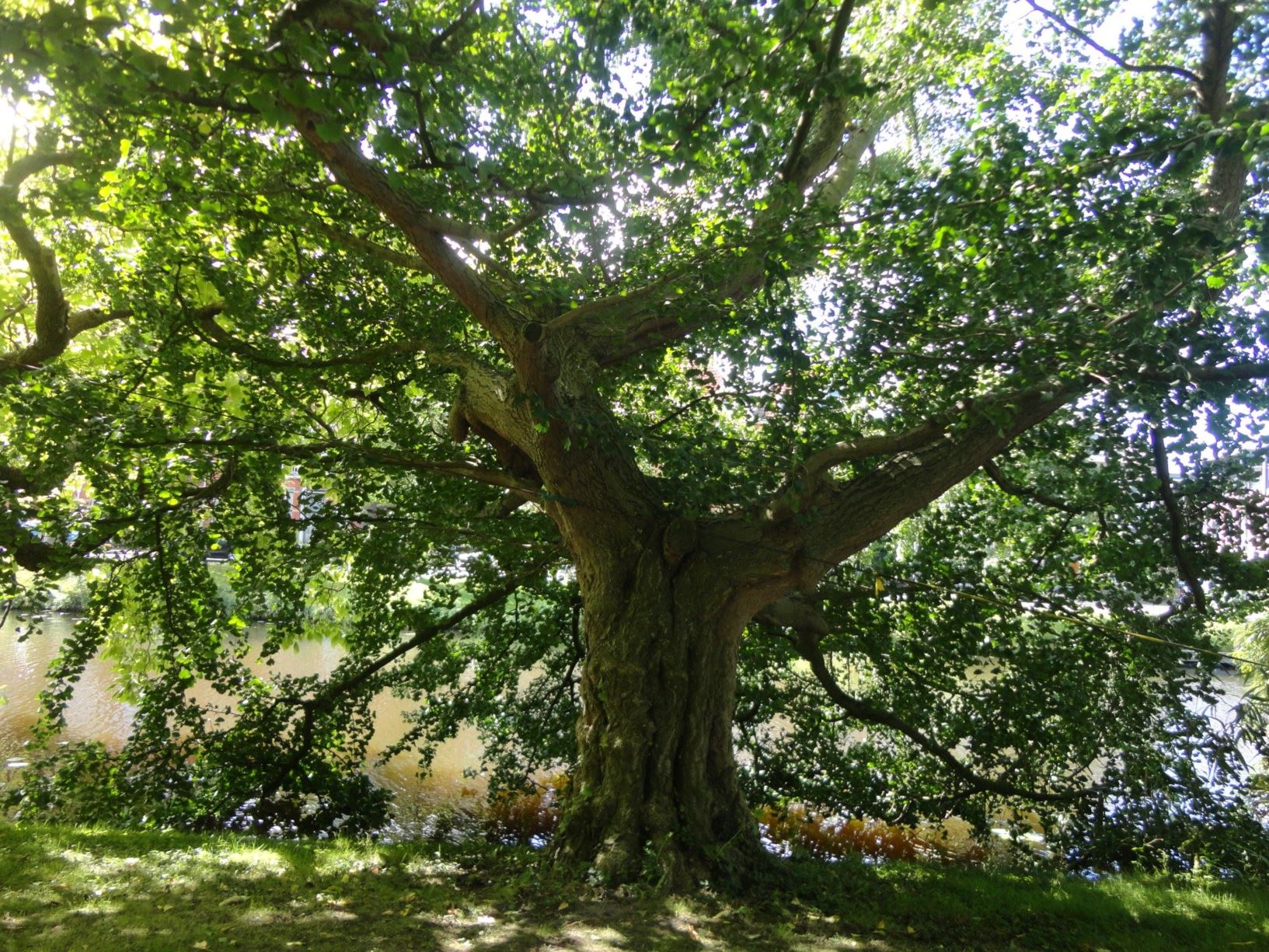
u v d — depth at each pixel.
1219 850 8.30
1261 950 5.05
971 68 9.55
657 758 6.23
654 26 5.93
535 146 7.78
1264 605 8.98
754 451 6.78
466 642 10.94
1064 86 8.84
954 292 6.70
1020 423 6.56
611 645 6.48
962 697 9.44
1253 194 6.73
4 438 9.34
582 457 6.52
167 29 4.15
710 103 5.35
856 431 7.62
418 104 5.03
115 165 7.02
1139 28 8.30
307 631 10.66
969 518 9.29
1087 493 8.47
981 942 5.07
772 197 6.21
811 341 7.61
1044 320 6.37
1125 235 5.48
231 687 10.00
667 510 6.80
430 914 5.01
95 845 6.02
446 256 5.75
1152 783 8.75
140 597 9.81
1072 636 9.00
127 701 10.22
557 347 6.81
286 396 9.05
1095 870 8.80
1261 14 7.43
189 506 9.30
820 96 5.29
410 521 9.51
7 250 9.66
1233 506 8.30
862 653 9.73
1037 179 5.29
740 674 10.02
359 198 8.23
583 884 5.63
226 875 5.50
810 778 9.98
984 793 9.80
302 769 9.86
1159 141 4.92
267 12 5.23
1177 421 5.81
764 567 6.45
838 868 6.59
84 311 9.41
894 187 5.90
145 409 8.09
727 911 5.29
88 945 4.10
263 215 7.42
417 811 10.86
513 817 10.68
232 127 7.19
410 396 10.42
